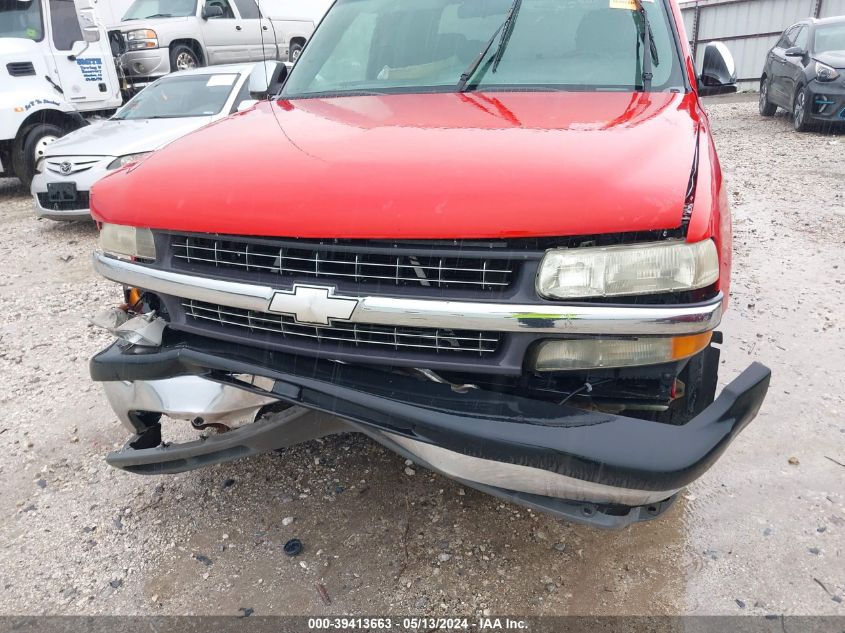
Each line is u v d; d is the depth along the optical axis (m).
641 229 1.62
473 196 1.67
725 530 2.36
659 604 2.07
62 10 8.45
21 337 4.24
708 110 14.45
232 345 2.03
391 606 2.09
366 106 2.60
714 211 1.75
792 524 2.38
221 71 7.41
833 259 4.96
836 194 6.73
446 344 1.78
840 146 9.12
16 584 2.24
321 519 2.48
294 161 1.97
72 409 3.33
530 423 1.69
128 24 10.52
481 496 2.57
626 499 1.71
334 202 1.75
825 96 9.79
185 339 2.13
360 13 3.37
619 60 2.76
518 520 2.44
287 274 1.84
